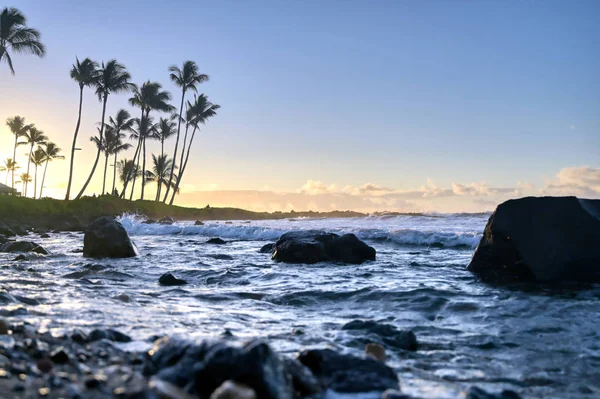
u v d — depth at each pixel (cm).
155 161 7556
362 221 3600
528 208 989
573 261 932
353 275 1041
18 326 440
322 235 1359
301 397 322
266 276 1022
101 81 5350
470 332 584
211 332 509
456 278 978
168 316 589
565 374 434
